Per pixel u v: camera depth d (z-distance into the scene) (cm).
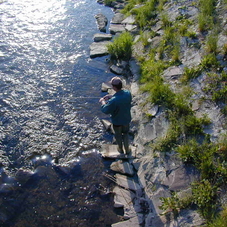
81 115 713
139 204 488
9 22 1146
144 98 707
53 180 557
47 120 699
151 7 1095
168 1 1092
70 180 555
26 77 845
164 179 504
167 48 839
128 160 580
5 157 609
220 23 841
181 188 477
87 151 619
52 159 602
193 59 752
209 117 581
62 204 512
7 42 1011
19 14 1215
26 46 995
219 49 743
